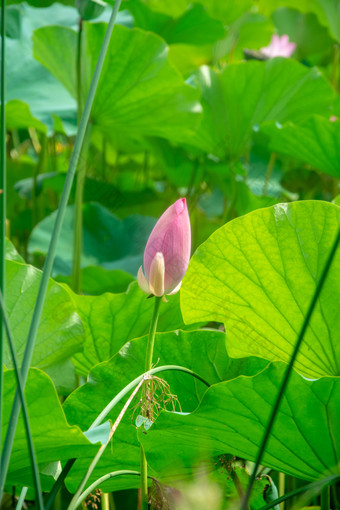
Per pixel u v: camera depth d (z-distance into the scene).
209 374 1.70
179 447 1.58
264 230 1.60
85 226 2.67
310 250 1.59
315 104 2.82
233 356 1.66
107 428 1.53
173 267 1.53
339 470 1.54
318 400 1.49
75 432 1.46
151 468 1.61
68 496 1.85
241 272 1.61
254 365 1.71
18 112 2.47
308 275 1.59
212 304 1.65
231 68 2.69
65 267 2.51
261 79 2.67
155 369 1.54
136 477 1.65
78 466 1.63
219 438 1.55
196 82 2.65
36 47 2.46
